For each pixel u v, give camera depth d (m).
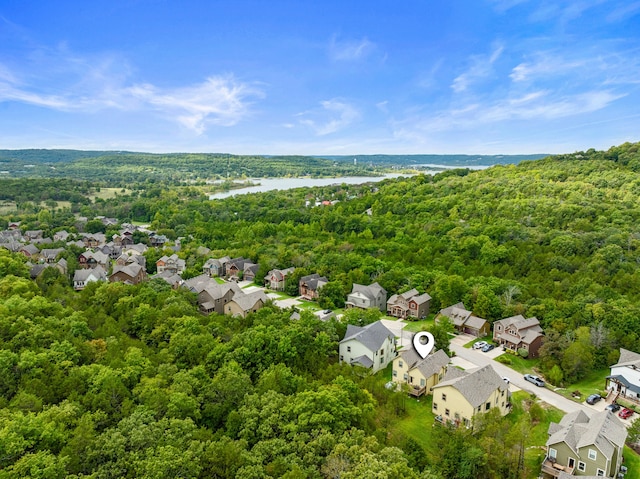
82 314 58.62
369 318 69.19
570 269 89.06
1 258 81.81
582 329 64.44
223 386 41.25
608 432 39.81
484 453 38.12
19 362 41.31
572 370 58.22
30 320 50.25
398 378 56.72
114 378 40.00
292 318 68.25
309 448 33.69
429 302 84.19
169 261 112.56
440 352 58.59
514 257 96.62
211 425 39.78
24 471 27.66
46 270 82.25
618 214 110.81
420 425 48.06
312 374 51.25
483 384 48.22
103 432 33.88
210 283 86.12
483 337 73.81
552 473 39.56
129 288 70.19
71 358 45.00
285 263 105.94
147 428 32.78
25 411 35.00
